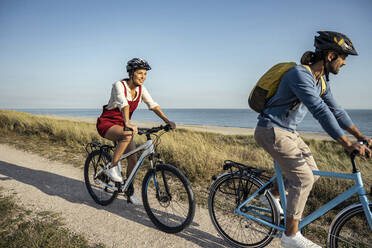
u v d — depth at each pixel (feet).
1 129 30.63
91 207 11.03
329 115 5.76
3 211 10.04
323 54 6.24
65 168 16.99
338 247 7.00
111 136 10.11
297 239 6.86
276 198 8.02
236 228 9.09
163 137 24.50
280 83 6.49
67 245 7.98
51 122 31.96
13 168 16.46
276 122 6.63
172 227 9.05
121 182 10.37
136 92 9.89
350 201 11.17
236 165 8.44
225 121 335.47
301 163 6.57
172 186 10.38
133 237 8.76
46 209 10.61
